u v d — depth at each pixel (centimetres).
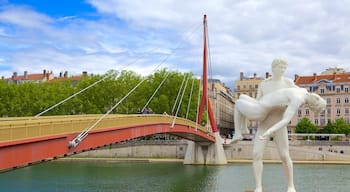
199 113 8106
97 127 3381
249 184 5047
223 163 8200
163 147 9412
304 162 8375
